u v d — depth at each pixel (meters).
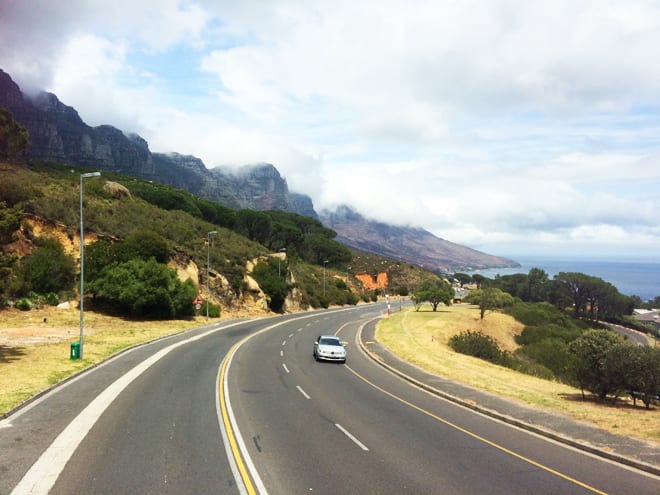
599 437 11.98
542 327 65.88
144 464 8.96
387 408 15.38
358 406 15.48
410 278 158.38
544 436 12.47
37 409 13.29
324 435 11.61
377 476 8.78
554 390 22.12
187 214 85.44
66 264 43.41
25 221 43.81
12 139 69.94
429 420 13.88
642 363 18.44
